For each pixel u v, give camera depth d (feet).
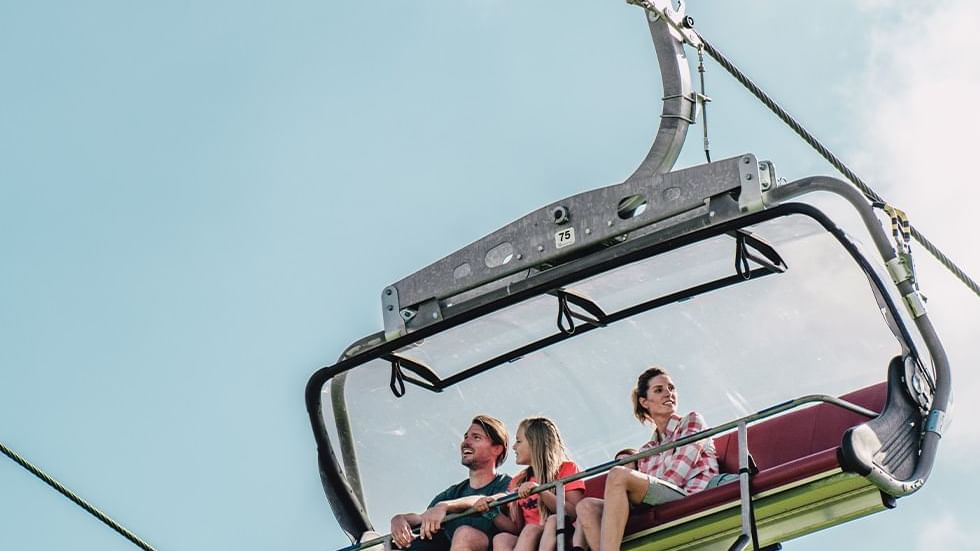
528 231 47.75
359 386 50.29
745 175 45.11
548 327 49.62
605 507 43.75
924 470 43.45
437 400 50.62
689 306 48.70
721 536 44.01
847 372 47.50
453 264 48.52
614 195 46.75
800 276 46.91
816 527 43.73
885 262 45.16
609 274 47.57
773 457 47.65
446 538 47.57
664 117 47.75
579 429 50.37
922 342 45.19
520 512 46.83
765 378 48.52
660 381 48.29
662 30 48.06
